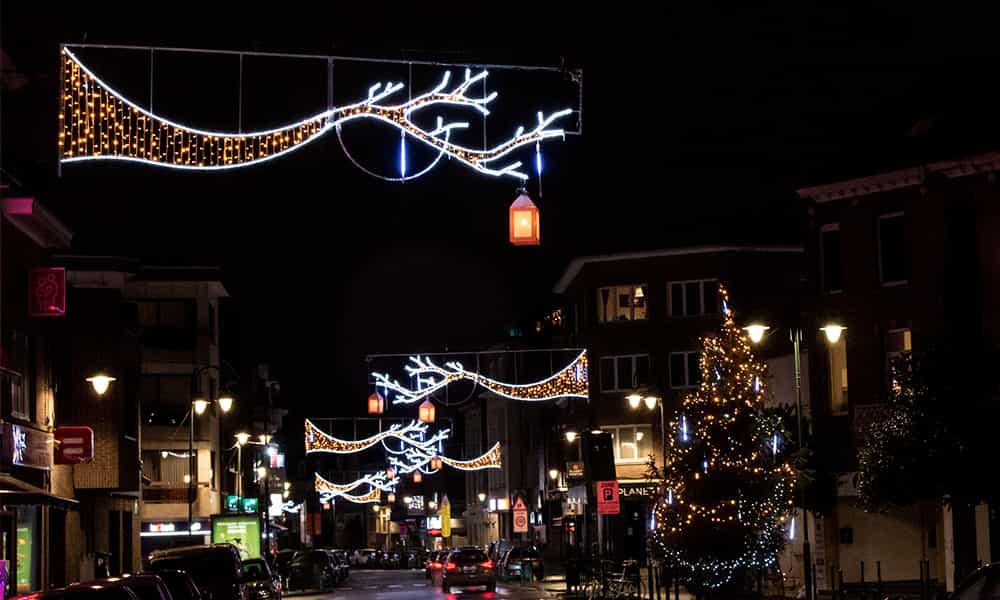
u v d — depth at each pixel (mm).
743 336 37812
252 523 52312
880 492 32250
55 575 40031
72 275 43562
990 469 30766
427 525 132375
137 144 21141
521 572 66438
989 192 40656
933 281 42125
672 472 37344
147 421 67250
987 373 31391
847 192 44594
